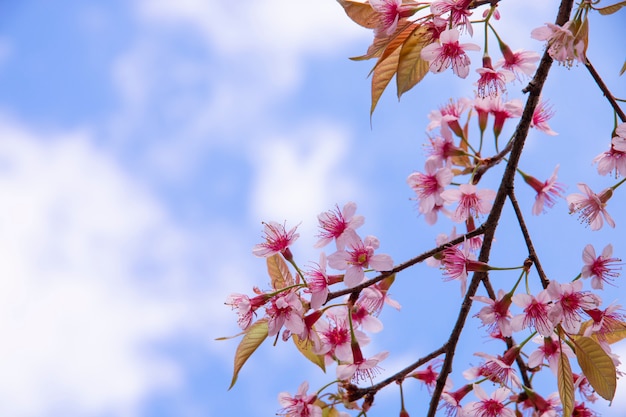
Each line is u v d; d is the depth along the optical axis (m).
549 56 1.08
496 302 1.09
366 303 1.12
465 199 1.11
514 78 1.11
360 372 1.10
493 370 1.11
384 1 1.09
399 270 1.08
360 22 1.09
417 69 1.11
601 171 1.14
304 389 1.10
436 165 1.14
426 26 1.10
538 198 1.14
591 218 1.11
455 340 1.10
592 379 1.07
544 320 1.07
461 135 1.15
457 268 1.10
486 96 1.13
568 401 1.07
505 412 1.12
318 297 1.07
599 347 1.06
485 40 1.12
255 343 1.09
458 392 1.13
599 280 1.07
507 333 1.09
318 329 1.10
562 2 1.08
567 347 1.09
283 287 1.10
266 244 1.10
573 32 1.06
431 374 1.14
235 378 1.09
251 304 1.08
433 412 1.09
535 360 1.10
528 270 1.08
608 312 1.08
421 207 1.14
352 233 1.08
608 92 1.11
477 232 1.10
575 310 1.07
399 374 1.10
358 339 1.10
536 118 1.17
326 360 1.12
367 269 1.07
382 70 1.12
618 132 1.10
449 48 1.09
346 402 1.09
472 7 1.08
